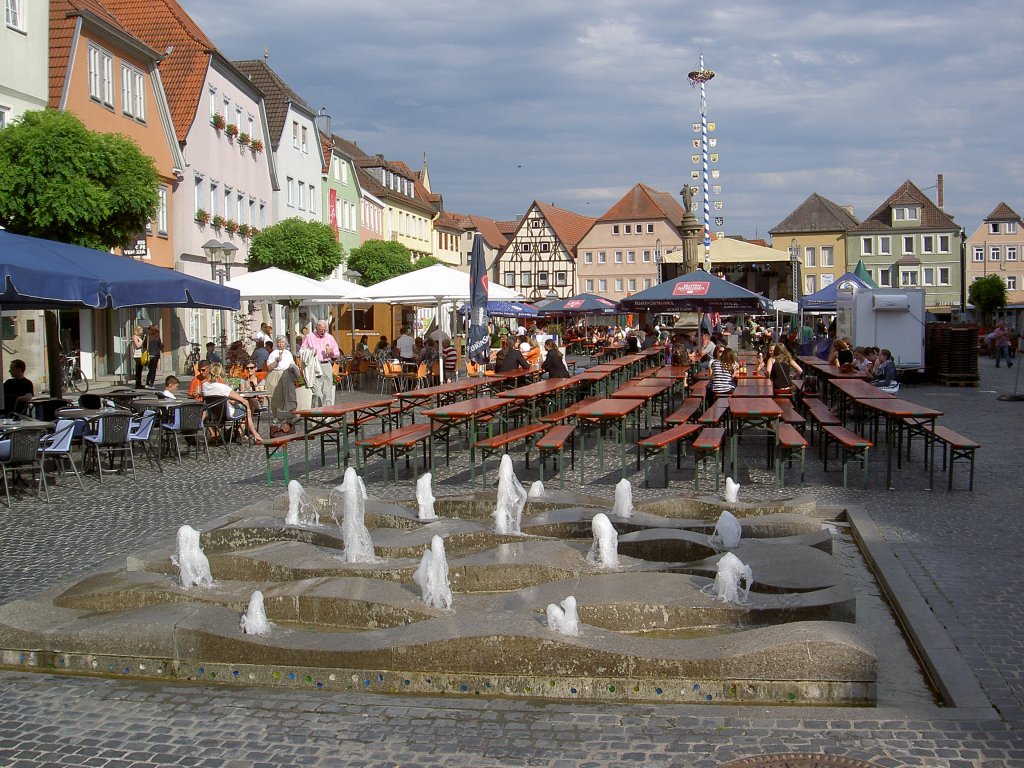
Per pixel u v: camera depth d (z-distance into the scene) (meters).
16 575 8.36
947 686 5.35
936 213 95.06
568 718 5.15
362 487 8.62
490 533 8.33
